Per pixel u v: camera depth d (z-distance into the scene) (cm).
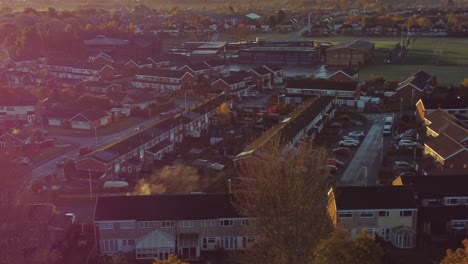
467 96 9381
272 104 10494
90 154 6938
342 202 5178
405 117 9244
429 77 11675
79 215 5916
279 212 3450
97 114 9600
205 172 6881
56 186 6550
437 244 5147
